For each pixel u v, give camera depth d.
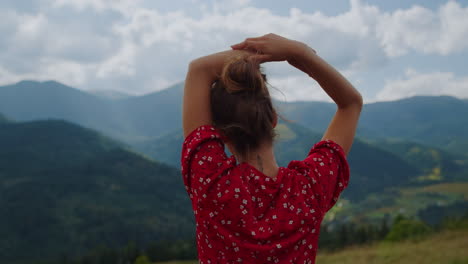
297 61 1.31
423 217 167.88
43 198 192.38
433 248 14.55
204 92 1.24
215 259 1.13
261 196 1.16
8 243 145.75
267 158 1.21
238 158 1.22
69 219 170.00
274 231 1.12
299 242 1.15
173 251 77.44
